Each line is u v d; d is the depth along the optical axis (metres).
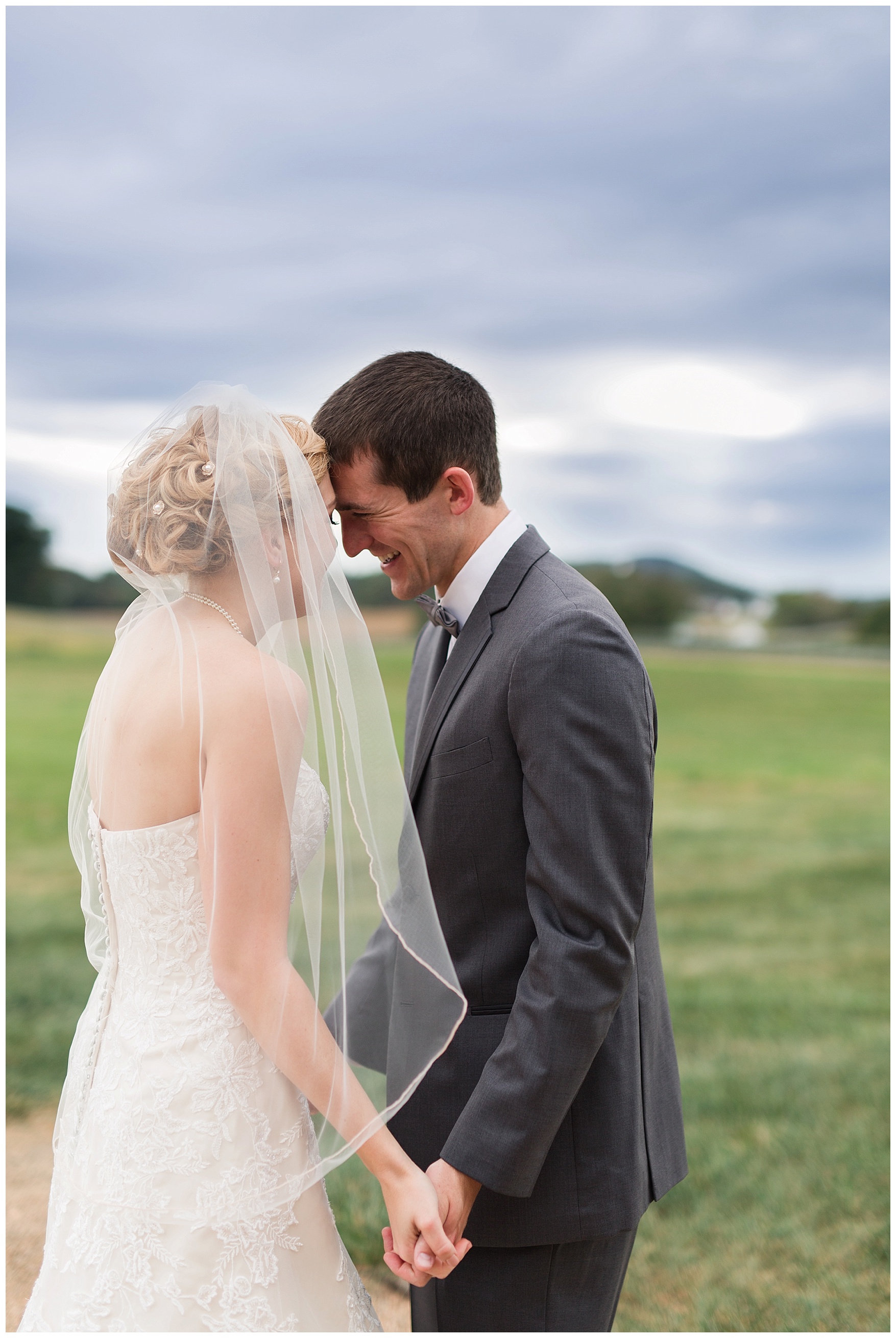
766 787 13.80
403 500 1.62
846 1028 5.05
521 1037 1.45
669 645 24.56
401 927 1.50
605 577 25.14
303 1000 1.38
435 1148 1.62
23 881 7.22
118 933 1.46
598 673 1.47
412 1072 1.57
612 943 1.45
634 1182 1.60
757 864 9.55
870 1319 2.52
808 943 6.87
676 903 8.03
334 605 1.53
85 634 19.88
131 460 1.51
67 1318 1.35
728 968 6.23
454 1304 1.61
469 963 1.63
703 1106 3.95
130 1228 1.34
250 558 1.43
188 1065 1.36
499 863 1.60
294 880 1.47
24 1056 3.99
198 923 1.39
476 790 1.59
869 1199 3.15
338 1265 1.49
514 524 1.72
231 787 1.34
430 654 1.96
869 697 20.09
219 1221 1.34
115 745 1.43
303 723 1.42
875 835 10.95
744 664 22.97
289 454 1.49
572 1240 1.56
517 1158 1.44
